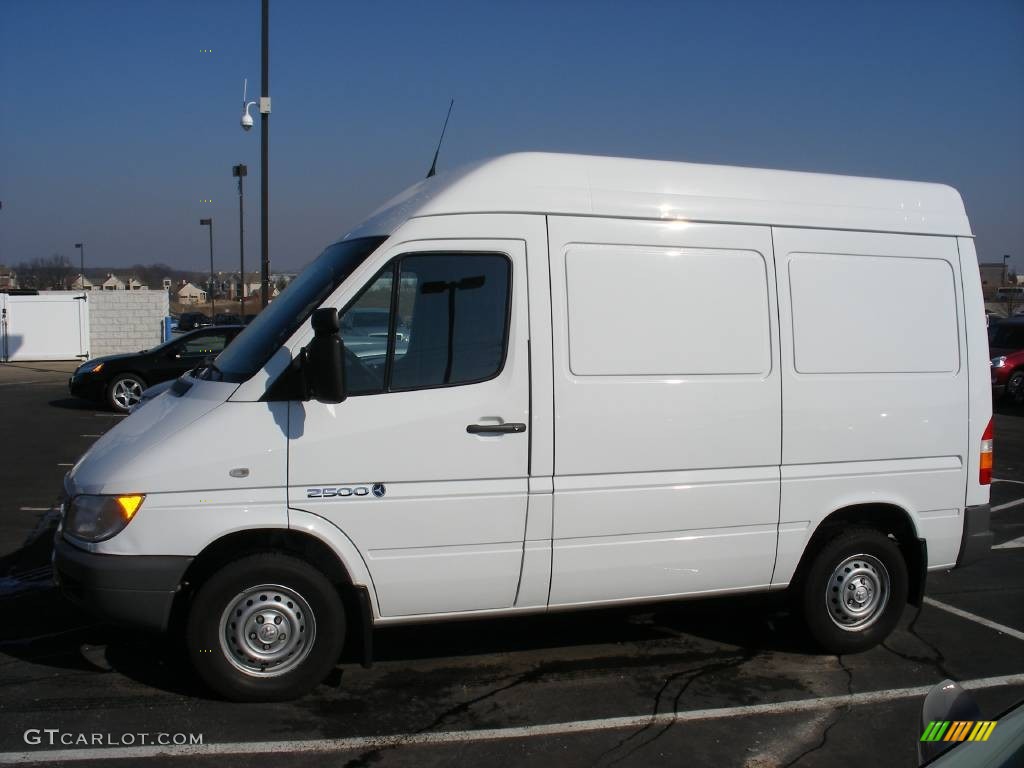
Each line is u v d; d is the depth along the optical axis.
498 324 4.41
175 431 4.17
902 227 5.14
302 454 4.17
